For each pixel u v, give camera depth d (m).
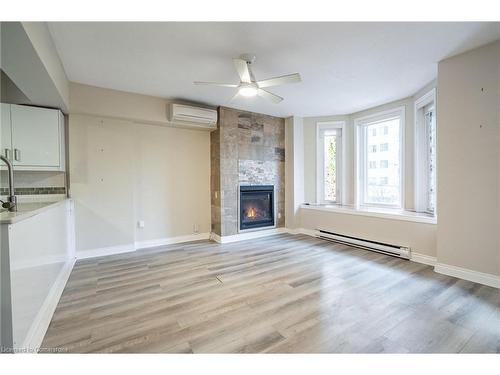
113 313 2.08
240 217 4.65
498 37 2.31
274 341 1.71
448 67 2.70
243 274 2.94
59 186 3.44
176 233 4.45
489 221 2.50
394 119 4.26
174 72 3.00
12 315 1.32
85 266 3.22
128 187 3.90
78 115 3.51
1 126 2.81
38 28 1.84
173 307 2.18
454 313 2.04
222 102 4.18
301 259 3.48
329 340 1.72
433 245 3.18
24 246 1.53
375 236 3.85
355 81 3.31
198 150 4.68
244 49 2.47
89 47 2.40
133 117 3.69
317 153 5.15
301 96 3.88
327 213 4.64
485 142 2.49
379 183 4.54
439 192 2.86
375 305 2.19
